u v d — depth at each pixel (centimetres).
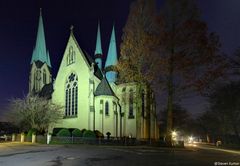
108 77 6569
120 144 4297
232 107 6272
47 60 9269
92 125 5753
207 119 9288
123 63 4531
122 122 6081
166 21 4184
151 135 6006
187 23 4088
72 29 6669
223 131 8125
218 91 6184
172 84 4181
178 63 4081
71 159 2231
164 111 8469
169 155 2688
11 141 5409
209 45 4012
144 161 2122
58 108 6228
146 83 4488
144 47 4347
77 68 6344
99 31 7500
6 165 1947
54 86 6750
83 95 6062
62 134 4566
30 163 2014
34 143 4594
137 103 4681
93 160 2170
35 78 8844
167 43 4141
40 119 5916
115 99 6041
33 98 6184
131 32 4478
